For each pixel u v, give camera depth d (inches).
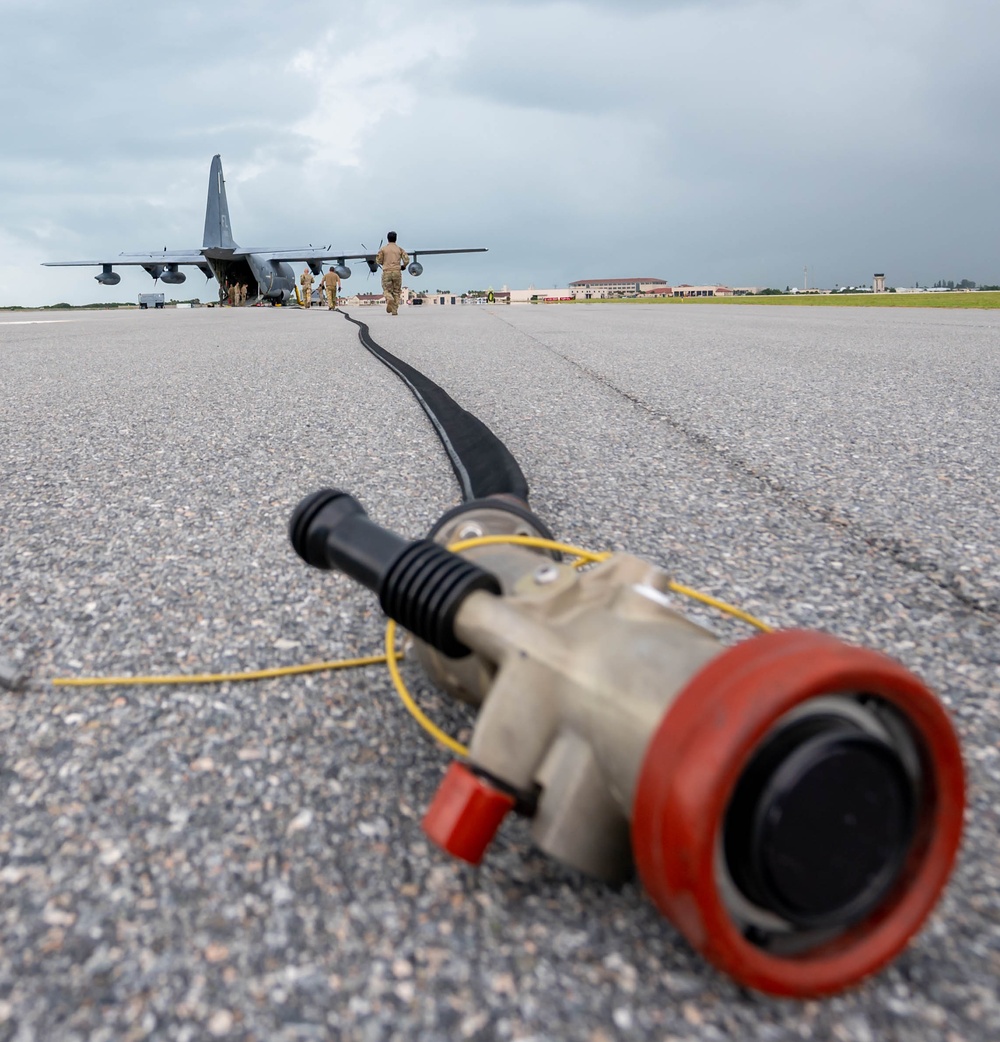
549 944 38.0
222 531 96.6
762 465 127.6
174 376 239.6
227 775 50.8
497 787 36.0
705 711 29.6
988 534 95.0
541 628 38.4
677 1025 33.9
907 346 328.2
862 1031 33.8
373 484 116.8
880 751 30.7
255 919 39.5
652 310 870.4
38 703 59.3
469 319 642.8
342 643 68.1
